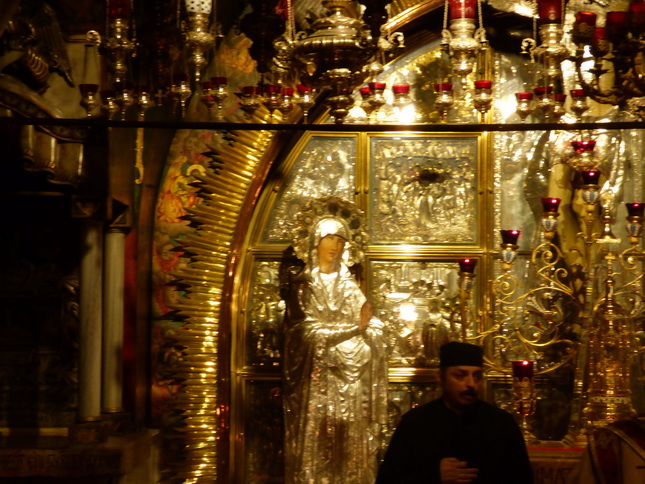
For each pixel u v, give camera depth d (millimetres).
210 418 6637
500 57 7027
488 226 6855
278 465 6723
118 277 6430
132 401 6668
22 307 6555
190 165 6918
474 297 6816
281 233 6926
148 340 6805
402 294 6855
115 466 5793
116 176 6148
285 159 6957
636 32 4371
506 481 3807
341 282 6465
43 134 5652
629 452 3240
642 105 4797
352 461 6164
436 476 3688
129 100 4777
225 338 6691
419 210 6914
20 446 5969
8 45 5453
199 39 4391
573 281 6656
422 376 6742
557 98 4996
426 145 6969
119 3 4707
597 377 5992
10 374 6535
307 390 6215
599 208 6625
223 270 6730
